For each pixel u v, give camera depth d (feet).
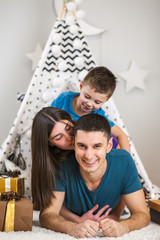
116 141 6.57
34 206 4.85
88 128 4.10
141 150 10.37
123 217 5.74
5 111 10.00
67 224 4.35
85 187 4.64
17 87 10.05
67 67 7.34
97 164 4.21
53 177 4.63
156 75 10.39
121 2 10.40
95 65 7.38
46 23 10.14
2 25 10.03
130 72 10.30
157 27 10.42
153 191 6.79
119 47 10.39
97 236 4.33
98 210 4.87
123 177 4.65
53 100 7.21
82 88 5.95
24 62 10.08
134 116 10.37
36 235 4.22
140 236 4.21
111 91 5.90
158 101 10.41
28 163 8.98
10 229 4.48
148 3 10.41
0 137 9.97
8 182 5.65
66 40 7.34
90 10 10.32
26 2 10.11
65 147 4.79
